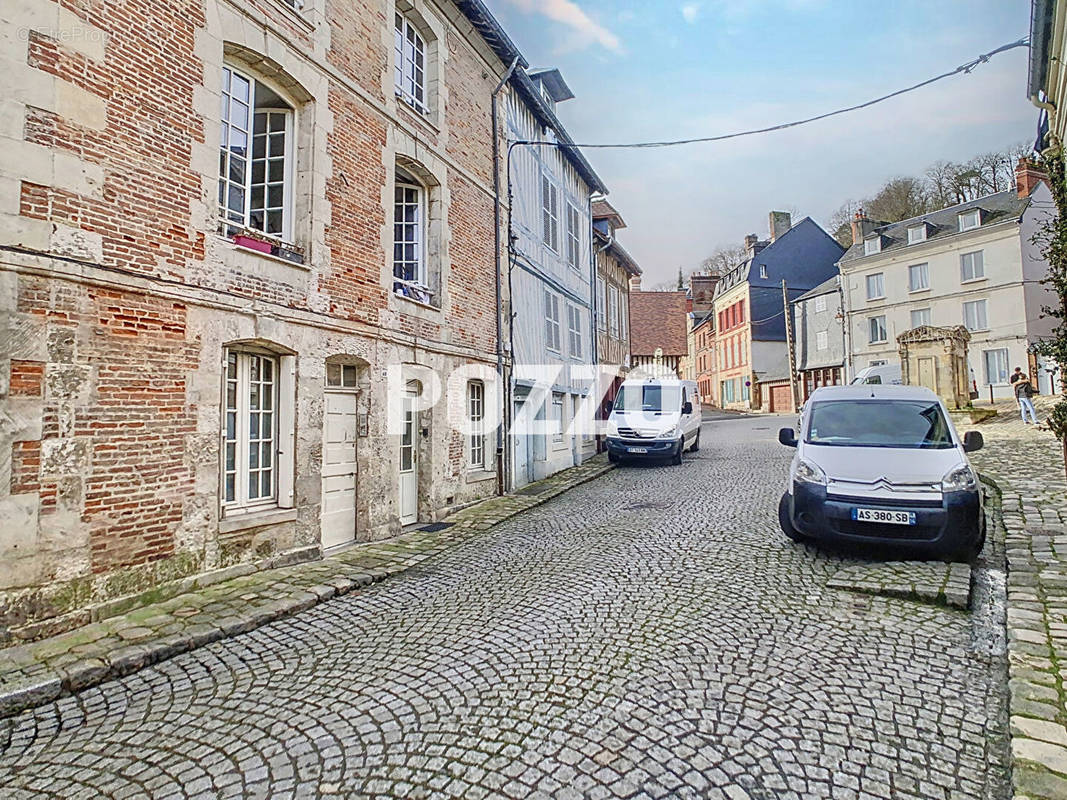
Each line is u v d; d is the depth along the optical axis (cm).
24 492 445
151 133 536
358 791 273
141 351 523
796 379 3638
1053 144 796
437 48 977
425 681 384
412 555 715
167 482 544
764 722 322
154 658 430
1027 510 756
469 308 1055
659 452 1484
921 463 620
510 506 1011
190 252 565
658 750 297
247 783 283
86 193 486
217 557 590
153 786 283
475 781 277
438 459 941
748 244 4659
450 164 1002
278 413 681
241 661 431
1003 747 297
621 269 2353
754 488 1094
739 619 471
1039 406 2023
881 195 4894
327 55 736
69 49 478
